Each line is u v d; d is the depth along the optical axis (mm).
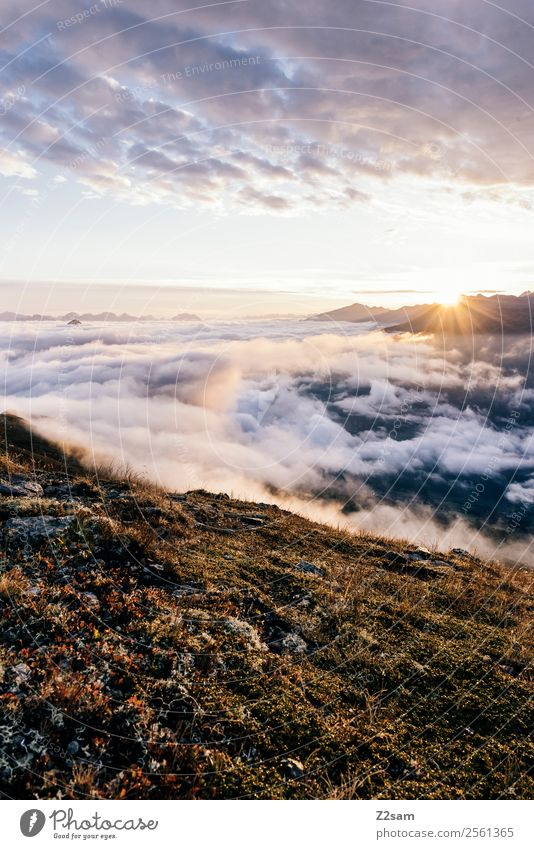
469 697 5887
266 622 6992
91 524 8234
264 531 11375
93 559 7336
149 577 7379
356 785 4523
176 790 4207
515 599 9422
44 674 4832
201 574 7941
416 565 10609
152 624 6031
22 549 7121
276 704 5246
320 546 10969
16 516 8031
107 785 4066
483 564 11969
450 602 8766
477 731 5387
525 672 6598
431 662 6547
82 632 5645
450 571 10547
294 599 7762
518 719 5602
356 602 7910
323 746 4848
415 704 5684
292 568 9078
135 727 4539
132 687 5023
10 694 4527
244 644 6145
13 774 4008
